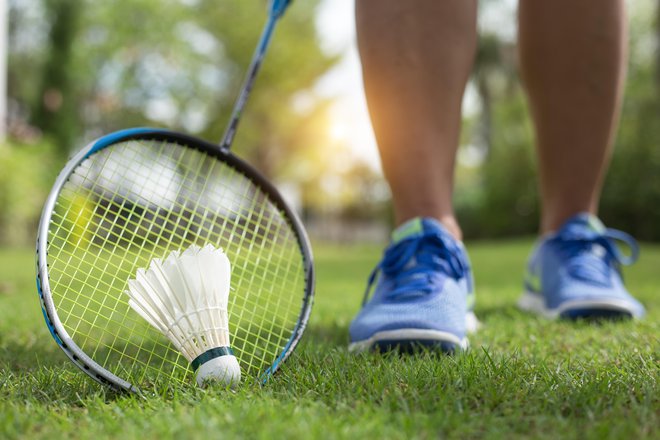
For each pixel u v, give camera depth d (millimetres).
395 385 339
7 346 498
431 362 385
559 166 658
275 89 7227
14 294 961
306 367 391
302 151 7648
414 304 451
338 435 259
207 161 469
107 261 388
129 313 627
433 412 300
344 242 9672
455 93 496
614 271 661
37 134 4707
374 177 9422
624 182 3812
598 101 625
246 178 468
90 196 399
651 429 268
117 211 405
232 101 7184
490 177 5082
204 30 7195
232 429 268
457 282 489
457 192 6262
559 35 614
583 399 307
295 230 458
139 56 7109
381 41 480
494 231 4992
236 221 455
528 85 660
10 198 3051
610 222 3889
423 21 478
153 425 279
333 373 366
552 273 650
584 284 622
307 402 313
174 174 440
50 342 515
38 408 308
